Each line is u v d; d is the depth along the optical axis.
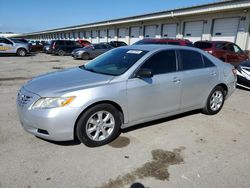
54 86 3.34
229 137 3.98
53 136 3.15
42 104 3.13
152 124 4.41
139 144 3.61
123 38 30.05
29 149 3.36
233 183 2.74
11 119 4.49
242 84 7.92
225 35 17.33
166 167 3.02
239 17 16.16
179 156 3.30
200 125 4.47
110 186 2.63
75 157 3.19
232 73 5.32
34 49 27.89
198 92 4.61
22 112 3.29
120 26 30.41
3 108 5.18
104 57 4.54
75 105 3.15
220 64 5.09
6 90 7.01
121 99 3.52
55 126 3.10
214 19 18.08
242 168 3.05
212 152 3.45
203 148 3.56
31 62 15.93
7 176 2.74
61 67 13.18
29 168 2.91
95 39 38.34
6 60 17.11
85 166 2.99
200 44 12.69
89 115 3.32
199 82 4.54
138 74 3.71
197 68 4.57
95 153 3.31
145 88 3.74
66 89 3.23
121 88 3.51
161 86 3.94
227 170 2.99
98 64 4.29
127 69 3.69
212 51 11.91
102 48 19.88
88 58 19.16
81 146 3.49
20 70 11.59
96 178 2.76
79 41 28.12
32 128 3.25
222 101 5.24
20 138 3.69
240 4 14.96
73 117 3.17
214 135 4.05
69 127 3.19
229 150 3.52
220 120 4.79
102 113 3.46
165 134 4.00
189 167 3.03
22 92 3.44
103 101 3.41
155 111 4.01
